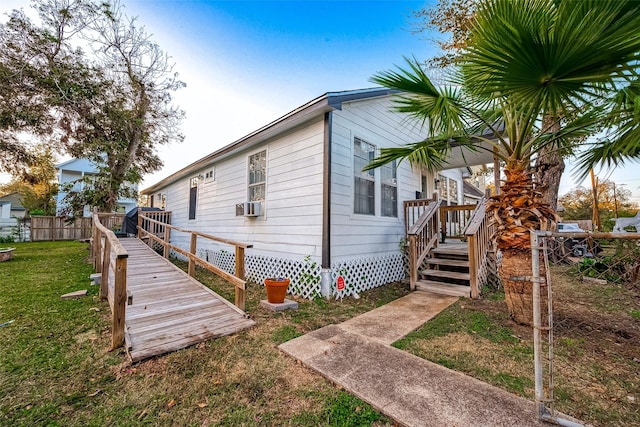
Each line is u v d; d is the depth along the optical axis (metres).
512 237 3.27
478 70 2.66
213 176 8.47
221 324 3.37
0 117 10.10
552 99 2.56
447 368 2.38
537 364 1.75
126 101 11.86
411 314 3.85
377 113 6.28
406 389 2.06
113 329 2.75
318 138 5.07
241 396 2.05
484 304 4.28
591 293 4.92
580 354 2.62
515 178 3.29
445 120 3.44
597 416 1.78
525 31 1.97
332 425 1.75
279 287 4.16
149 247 8.73
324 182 4.84
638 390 2.06
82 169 19.89
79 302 4.26
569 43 1.96
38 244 13.68
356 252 5.36
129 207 21.78
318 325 3.49
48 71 10.27
